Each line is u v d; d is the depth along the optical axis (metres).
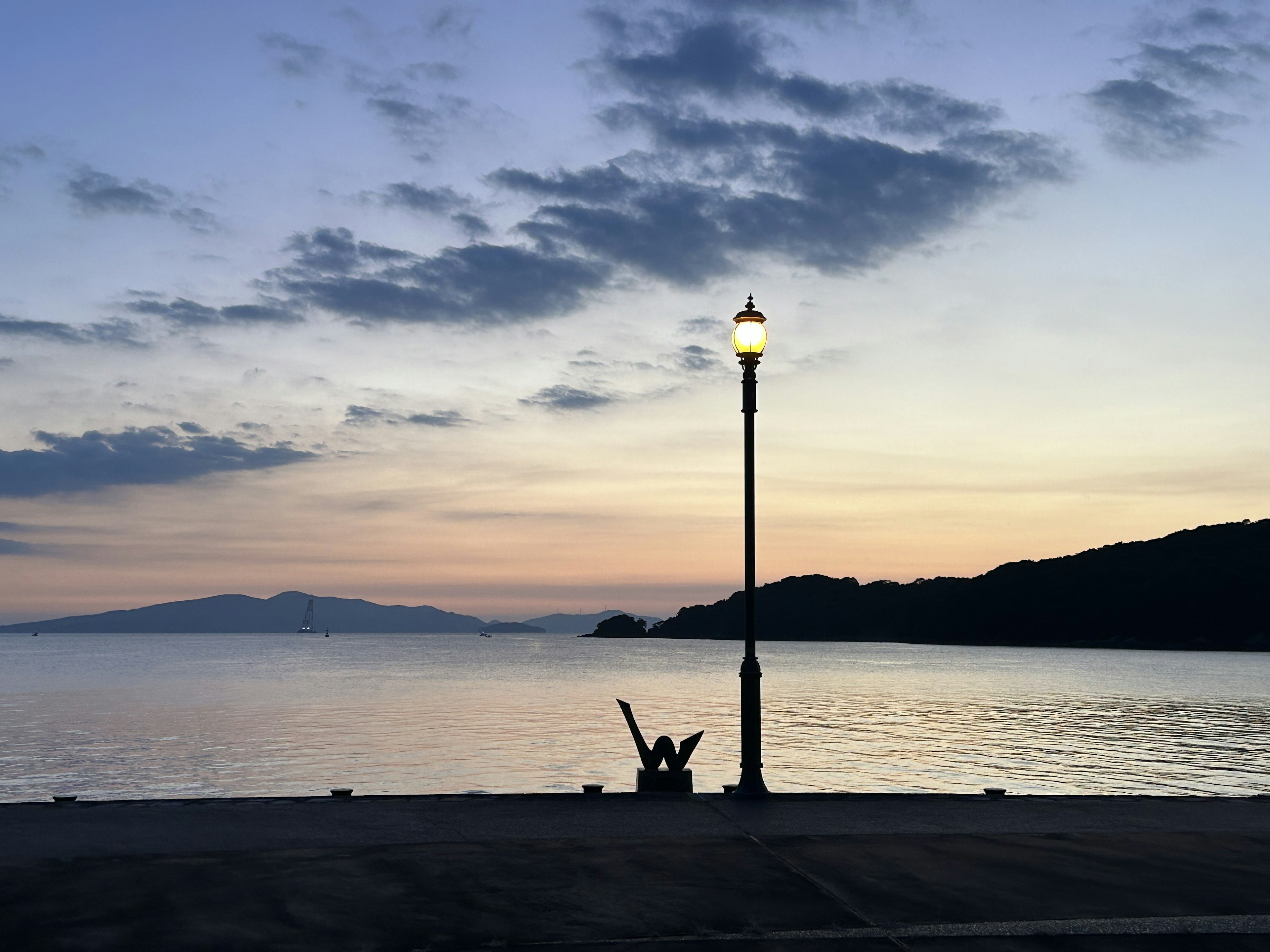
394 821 9.44
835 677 132.12
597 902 6.86
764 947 6.07
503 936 6.12
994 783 36.62
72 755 44.75
